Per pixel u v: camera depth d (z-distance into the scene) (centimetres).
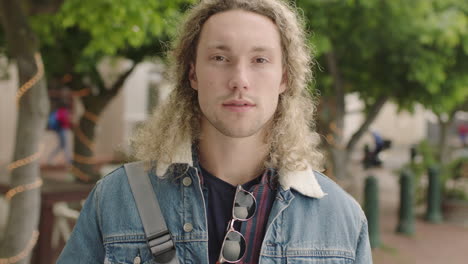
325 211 131
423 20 453
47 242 422
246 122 116
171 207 127
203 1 125
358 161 1619
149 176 131
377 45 483
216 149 128
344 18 441
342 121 551
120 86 587
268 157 132
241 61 116
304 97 148
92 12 320
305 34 149
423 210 858
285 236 126
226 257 121
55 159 1137
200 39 124
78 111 1138
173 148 128
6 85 1136
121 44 359
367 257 135
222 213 128
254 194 128
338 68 541
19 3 288
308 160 135
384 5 439
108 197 129
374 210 605
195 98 136
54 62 533
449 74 532
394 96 564
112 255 124
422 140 893
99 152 1272
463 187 852
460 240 660
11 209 308
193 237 124
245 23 117
